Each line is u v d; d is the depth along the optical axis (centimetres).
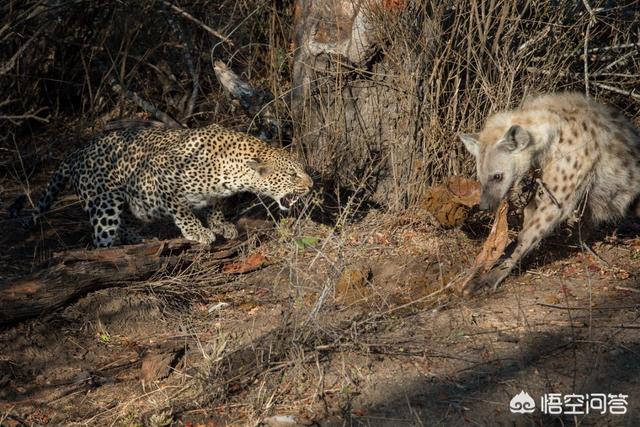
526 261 1146
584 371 873
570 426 802
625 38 1440
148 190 1225
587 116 1105
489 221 1230
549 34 1317
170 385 934
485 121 1209
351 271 1087
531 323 968
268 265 1181
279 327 961
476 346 927
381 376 887
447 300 1045
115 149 1254
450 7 1248
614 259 1141
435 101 1238
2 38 1498
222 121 1577
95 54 1681
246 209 1320
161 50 1723
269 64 1501
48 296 1027
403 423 820
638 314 975
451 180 1172
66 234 1328
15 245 1284
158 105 1691
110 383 955
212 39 1659
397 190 1241
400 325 976
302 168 1211
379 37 1225
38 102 1686
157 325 1065
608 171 1112
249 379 905
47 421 897
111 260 1081
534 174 1116
